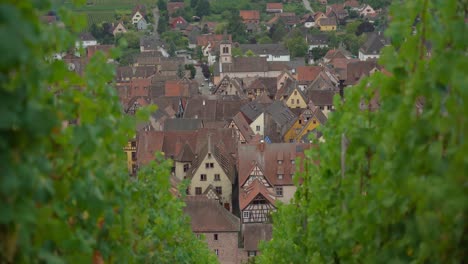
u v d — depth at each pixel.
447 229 21.28
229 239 152.50
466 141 19.25
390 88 28.27
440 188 20.06
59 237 19.36
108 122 27.27
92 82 26.16
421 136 23.20
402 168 24.41
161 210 49.12
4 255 17.70
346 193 35.25
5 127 16.03
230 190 185.38
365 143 33.12
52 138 21.33
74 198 24.50
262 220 169.25
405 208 26.05
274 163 182.25
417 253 25.91
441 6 23.67
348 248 35.38
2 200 16.77
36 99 18.31
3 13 14.69
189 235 67.06
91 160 26.52
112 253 31.09
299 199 50.97
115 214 30.98
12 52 14.63
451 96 21.30
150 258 45.28
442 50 23.61
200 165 184.25
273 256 67.31
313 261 43.97
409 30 28.08
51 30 21.50
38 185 18.42
